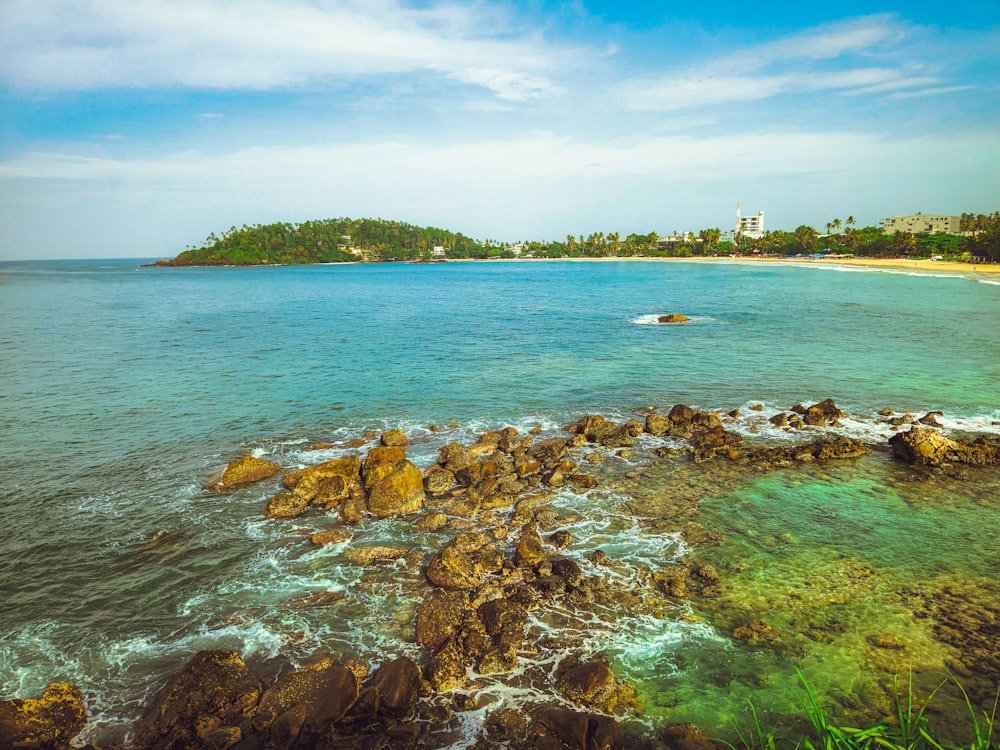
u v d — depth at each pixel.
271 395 30.02
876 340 43.25
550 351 41.78
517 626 11.59
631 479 19.30
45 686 10.45
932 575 13.35
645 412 26.72
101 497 18.16
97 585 13.55
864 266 143.50
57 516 16.89
